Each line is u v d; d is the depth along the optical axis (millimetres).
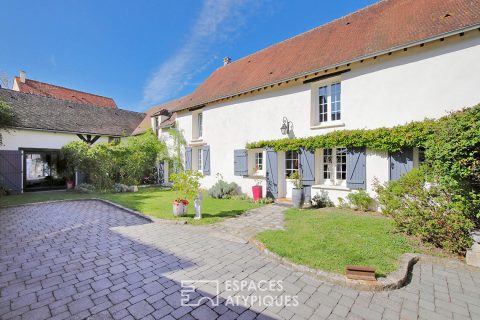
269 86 10125
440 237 4332
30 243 4980
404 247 4371
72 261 4086
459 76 6180
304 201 8773
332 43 9734
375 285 3150
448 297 3006
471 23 5895
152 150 16594
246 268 3814
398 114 7066
